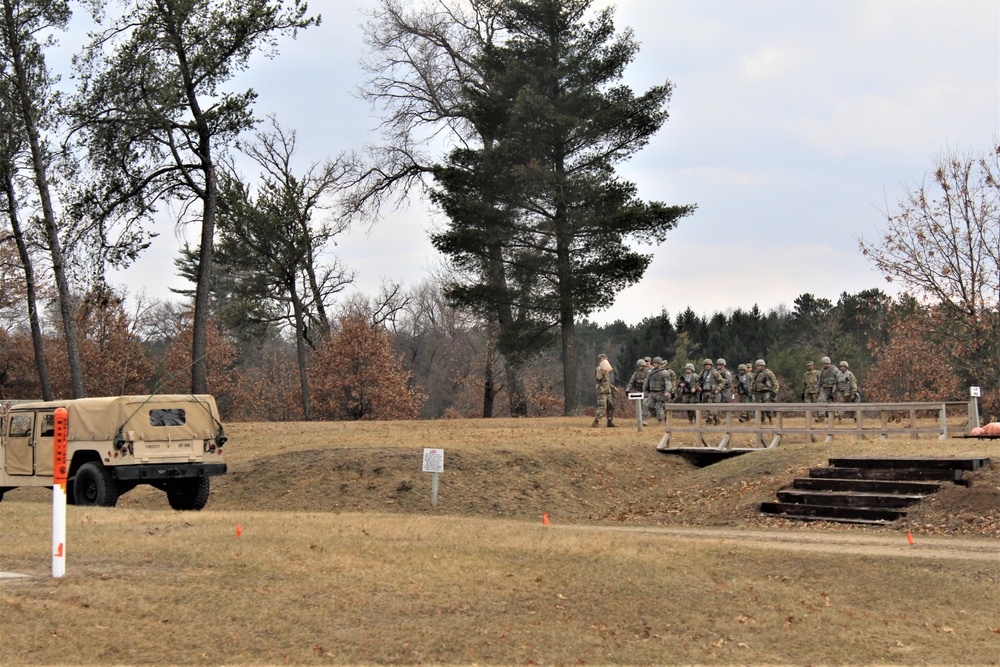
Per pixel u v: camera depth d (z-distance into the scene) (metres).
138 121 38.50
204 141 41.00
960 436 28.03
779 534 21.14
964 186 42.69
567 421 45.84
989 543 19.06
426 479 27.78
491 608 12.58
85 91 39.03
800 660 11.89
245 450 33.69
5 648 10.14
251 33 40.66
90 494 22.69
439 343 100.94
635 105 49.50
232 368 85.25
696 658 11.62
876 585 15.30
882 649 12.41
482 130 51.59
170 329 105.06
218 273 68.81
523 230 49.59
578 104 49.81
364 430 39.06
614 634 12.14
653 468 30.95
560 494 28.08
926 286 43.69
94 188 40.47
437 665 10.79
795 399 78.75
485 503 26.86
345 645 11.05
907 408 29.44
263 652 10.73
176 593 12.32
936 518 21.69
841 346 83.50
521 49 51.28
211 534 16.19
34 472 23.72
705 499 26.27
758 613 13.39
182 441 22.84
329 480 28.12
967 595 14.88
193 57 39.62
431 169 59.62
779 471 26.55
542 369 107.31
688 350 100.31
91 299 43.12
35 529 16.58
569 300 49.44
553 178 46.97
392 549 15.39
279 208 65.00
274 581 13.12
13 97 39.47
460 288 52.50
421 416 100.44
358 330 72.06
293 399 74.69
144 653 10.44
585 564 14.96
